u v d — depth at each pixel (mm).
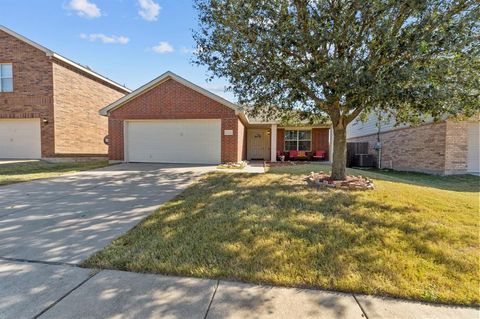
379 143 16984
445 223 4207
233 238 3641
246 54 6574
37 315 2172
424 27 4965
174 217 4562
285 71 6227
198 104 12758
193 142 13055
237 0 5984
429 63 4977
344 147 7477
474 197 6301
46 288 2559
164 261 3041
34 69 14055
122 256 3174
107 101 18406
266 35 5988
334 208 4953
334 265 2943
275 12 5855
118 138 13445
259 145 19766
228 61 6957
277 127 18062
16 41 14031
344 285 2584
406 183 8227
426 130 13164
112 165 12289
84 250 3375
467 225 4137
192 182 7957
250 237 3662
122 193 6523
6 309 2250
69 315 2174
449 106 5328
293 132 18562
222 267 2908
